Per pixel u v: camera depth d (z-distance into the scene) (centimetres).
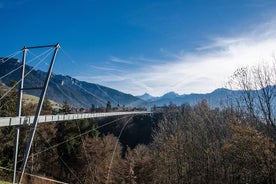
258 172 3077
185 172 5153
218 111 5016
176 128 6531
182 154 5222
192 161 5053
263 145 2900
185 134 5641
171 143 5350
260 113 3241
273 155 2945
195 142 5175
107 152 6612
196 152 5084
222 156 3981
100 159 6419
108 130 12338
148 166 5862
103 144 6794
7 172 4072
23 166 2692
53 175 6159
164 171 5603
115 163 6278
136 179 5831
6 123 2456
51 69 2820
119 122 12594
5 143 4856
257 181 3234
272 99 2955
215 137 4597
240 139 3048
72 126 7006
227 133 4253
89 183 6169
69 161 6638
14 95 5072
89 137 7475
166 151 5553
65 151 6669
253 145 2930
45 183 4625
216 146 4494
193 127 5547
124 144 11244
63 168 6500
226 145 3412
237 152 3209
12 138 4881
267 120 3019
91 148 6500
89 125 7700
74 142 6738
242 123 3516
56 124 7094
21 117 2672
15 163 2653
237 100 3794
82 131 7456
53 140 6462
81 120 7512
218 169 4375
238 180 3778
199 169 4906
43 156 5791
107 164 6222
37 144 5572
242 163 3338
